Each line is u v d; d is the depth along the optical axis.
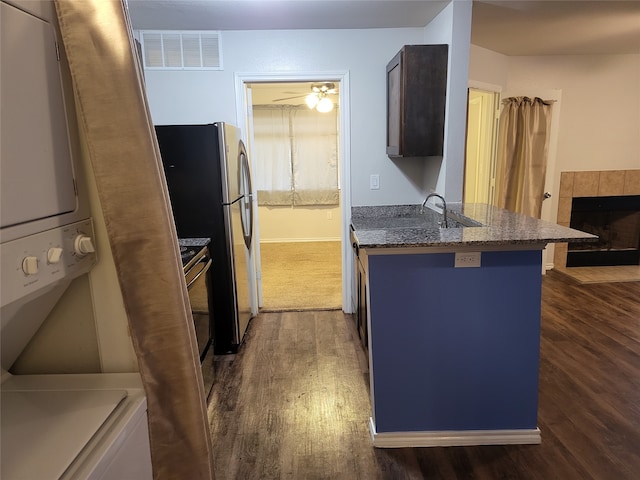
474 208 2.75
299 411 2.32
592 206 4.71
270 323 3.54
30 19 0.84
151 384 1.08
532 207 4.42
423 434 2.04
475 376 2.00
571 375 2.60
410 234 1.93
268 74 3.32
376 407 2.02
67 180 0.97
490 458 1.94
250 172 3.53
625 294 4.03
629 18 3.05
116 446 0.92
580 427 2.12
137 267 1.02
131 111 0.95
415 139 2.89
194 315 2.29
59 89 0.94
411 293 1.92
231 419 2.26
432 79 2.81
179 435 1.12
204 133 2.69
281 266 5.27
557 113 4.38
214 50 3.29
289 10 2.80
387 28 3.28
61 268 0.94
